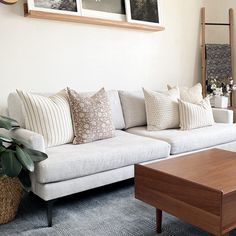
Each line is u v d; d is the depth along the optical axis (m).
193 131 2.94
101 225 2.00
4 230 1.94
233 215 1.52
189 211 1.62
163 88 3.95
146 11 3.59
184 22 4.07
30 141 2.04
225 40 4.34
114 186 2.70
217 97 3.81
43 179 1.97
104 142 2.52
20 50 2.80
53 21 2.96
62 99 2.55
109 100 3.06
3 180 1.95
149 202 1.85
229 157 2.13
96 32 3.26
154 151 2.52
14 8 2.72
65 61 3.08
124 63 3.53
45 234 1.90
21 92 2.38
